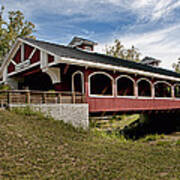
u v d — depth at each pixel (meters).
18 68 16.11
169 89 23.72
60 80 13.24
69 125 10.97
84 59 12.09
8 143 7.01
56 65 12.66
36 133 8.54
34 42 14.41
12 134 7.70
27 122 9.41
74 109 11.66
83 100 12.27
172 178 6.86
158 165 7.99
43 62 13.16
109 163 7.26
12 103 10.31
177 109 20.31
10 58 17.52
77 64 12.05
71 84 13.83
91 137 10.54
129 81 19.36
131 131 18.70
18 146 7.00
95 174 6.27
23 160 6.27
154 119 22.78
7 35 28.52
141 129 19.89
